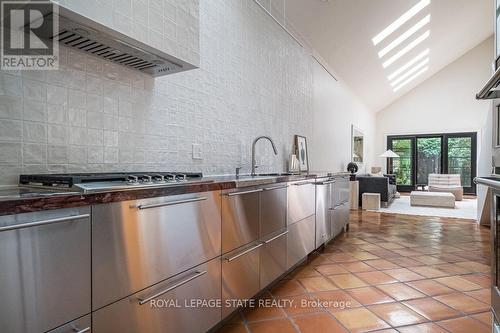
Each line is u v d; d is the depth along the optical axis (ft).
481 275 8.63
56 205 2.89
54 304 2.92
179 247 4.46
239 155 9.53
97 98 5.25
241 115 9.66
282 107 12.65
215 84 8.39
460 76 32.40
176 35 5.37
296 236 8.55
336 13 14.55
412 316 6.28
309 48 15.83
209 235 5.10
